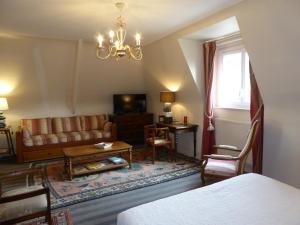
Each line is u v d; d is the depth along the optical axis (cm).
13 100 491
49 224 194
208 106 412
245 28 277
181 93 485
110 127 524
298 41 235
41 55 463
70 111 563
